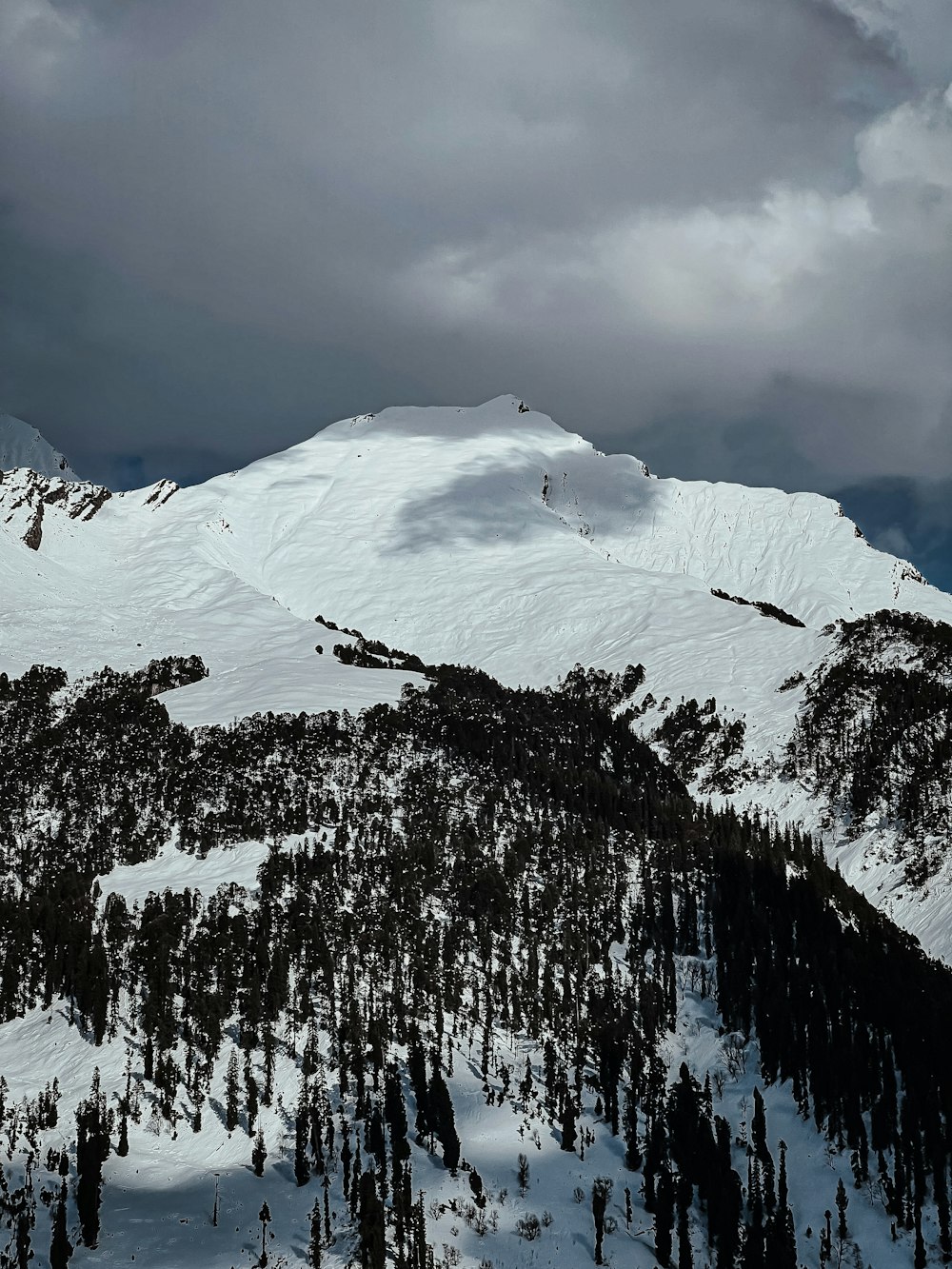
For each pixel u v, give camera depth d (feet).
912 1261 403.95
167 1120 472.85
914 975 510.99
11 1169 442.09
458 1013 513.45
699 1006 520.42
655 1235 409.90
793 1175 440.86
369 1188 403.75
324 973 524.93
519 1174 437.99
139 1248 401.70
